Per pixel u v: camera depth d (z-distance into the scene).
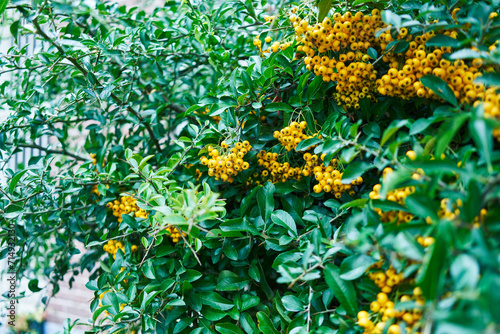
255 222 0.44
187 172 0.50
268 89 0.47
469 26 0.38
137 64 0.55
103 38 0.52
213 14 0.54
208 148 0.45
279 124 0.50
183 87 0.68
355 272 0.35
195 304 0.43
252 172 0.48
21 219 0.50
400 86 0.38
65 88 0.65
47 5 0.48
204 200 0.38
